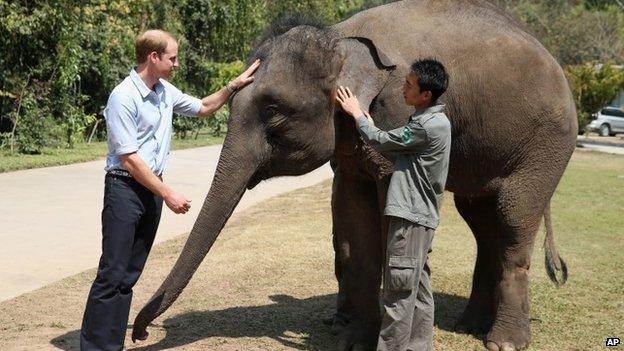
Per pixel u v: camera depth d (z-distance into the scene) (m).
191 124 25.92
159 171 4.76
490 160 5.41
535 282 7.46
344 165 5.28
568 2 52.16
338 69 4.75
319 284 7.16
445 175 4.54
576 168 21.30
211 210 4.71
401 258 4.48
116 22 21.45
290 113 4.71
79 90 21.62
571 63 37.62
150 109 4.64
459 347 5.49
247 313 6.14
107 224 4.62
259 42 4.97
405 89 4.49
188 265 4.64
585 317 6.27
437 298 6.88
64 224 9.89
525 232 5.45
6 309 6.06
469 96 5.20
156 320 5.86
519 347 5.42
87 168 16.25
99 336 4.64
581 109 34.16
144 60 4.62
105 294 4.62
